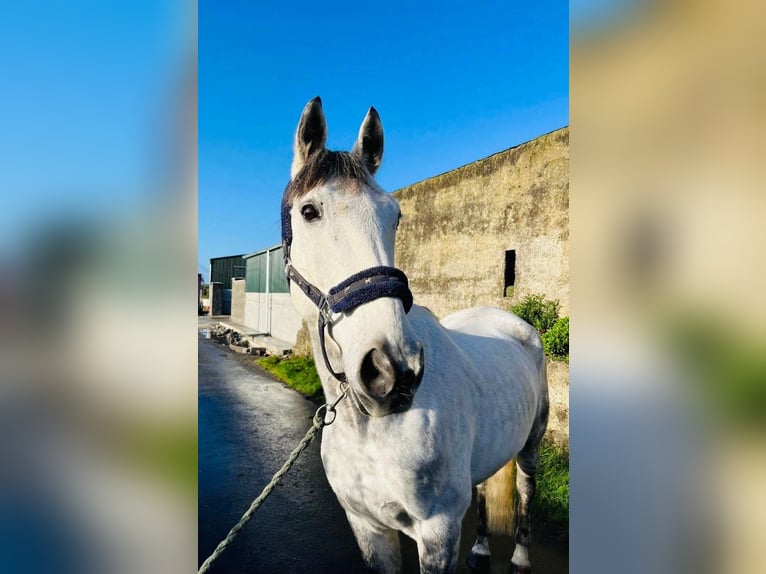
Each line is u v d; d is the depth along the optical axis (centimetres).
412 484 135
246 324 1366
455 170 535
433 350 156
